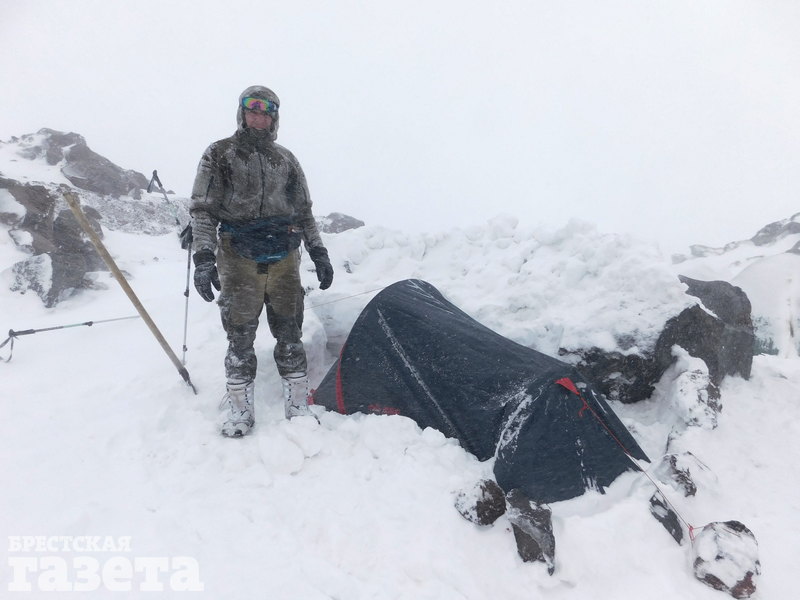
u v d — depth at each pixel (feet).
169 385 13.17
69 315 19.84
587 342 15.28
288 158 11.85
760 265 37.11
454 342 13.00
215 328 17.01
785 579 9.17
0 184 33.78
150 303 19.77
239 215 11.21
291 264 11.99
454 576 8.27
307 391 12.76
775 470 12.59
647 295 15.66
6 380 13.35
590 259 17.81
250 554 8.16
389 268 21.88
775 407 15.56
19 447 10.28
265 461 10.56
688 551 9.62
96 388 12.89
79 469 9.84
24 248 30.25
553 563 8.83
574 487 10.57
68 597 7.02
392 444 11.78
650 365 14.65
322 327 18.15
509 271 19.34
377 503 9.70
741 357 17.13
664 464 11.43
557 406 11.25
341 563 8.35
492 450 11.52
